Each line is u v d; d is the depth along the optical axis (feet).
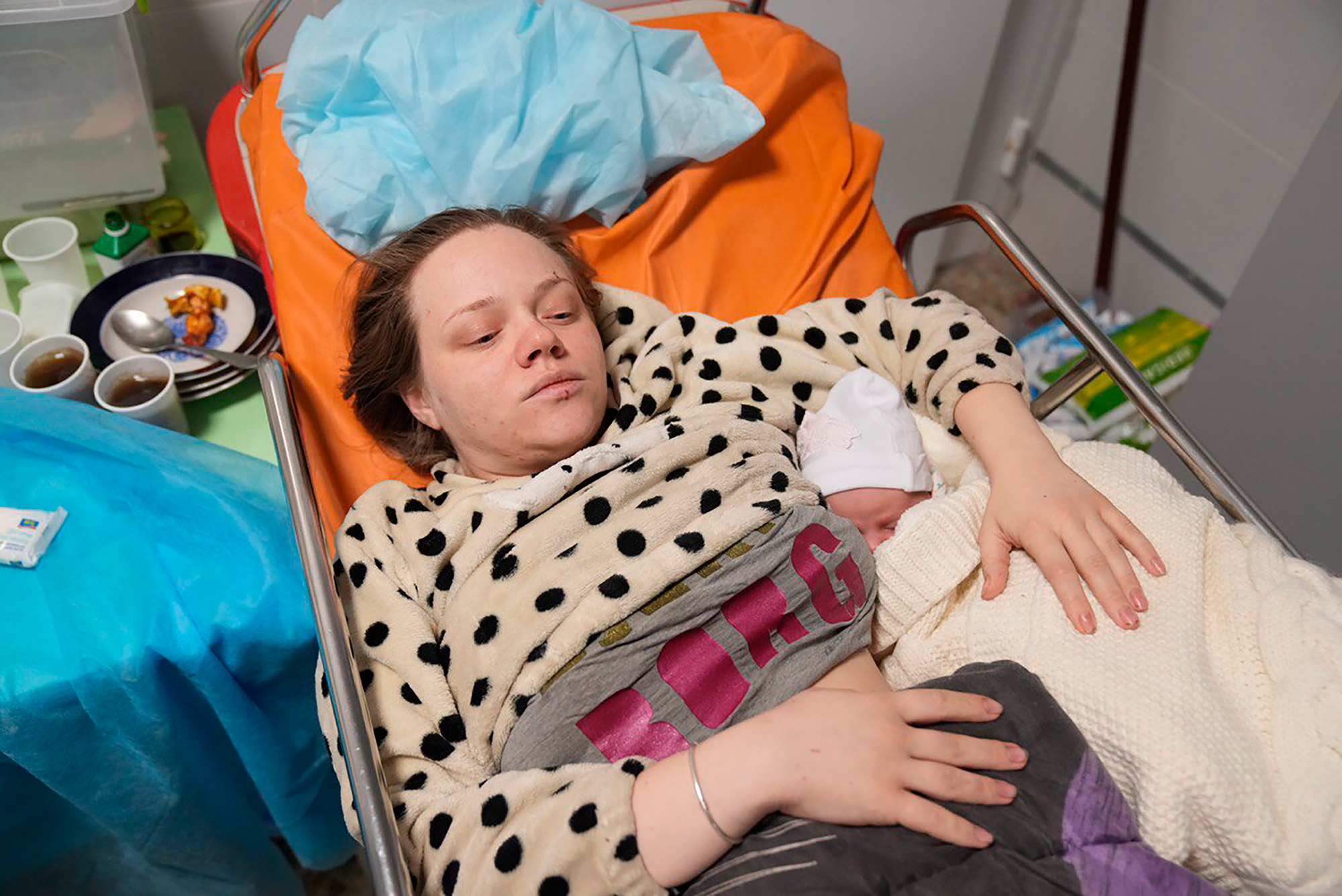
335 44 4.19
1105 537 3.29
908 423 3.70
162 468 3.85
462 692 3.23
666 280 4.50
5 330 4.33
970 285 8.04
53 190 4.74
